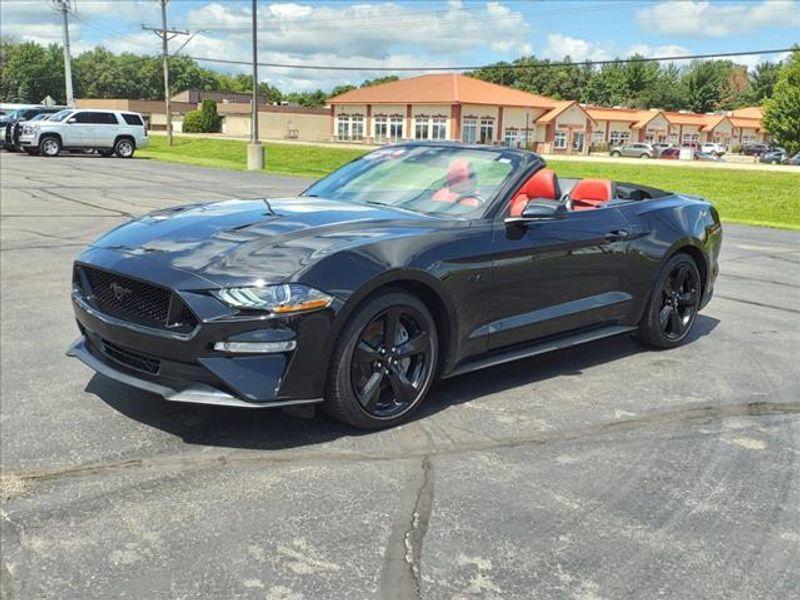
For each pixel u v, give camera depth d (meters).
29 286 7.27
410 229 4.15
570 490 3.45
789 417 4.50
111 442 3.77
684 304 6.00
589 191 5.91
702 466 3.77
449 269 4.12
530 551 2.93
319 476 3.48
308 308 3.55
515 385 4.89
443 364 4.30
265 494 3.30
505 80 123.44
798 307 7.70
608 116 86.25
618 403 4.63
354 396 3.85
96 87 145.88
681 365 5.51
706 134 96.56
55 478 3.39
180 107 100.06
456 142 5.40
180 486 3.35
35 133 30.86
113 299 3.88
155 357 3.66
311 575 2.72
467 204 4.59
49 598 2.55
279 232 3.96
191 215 4.41
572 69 124.69
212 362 3.49
